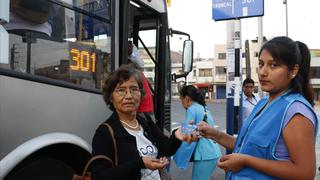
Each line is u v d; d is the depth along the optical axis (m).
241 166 2.36
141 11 5.34
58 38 3.56
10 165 2.93
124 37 4.30
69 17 3.70
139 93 2.91
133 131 2.83
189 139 2.99
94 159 2.63
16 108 3.11
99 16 4.05
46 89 3.36
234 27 8.30
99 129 2.76
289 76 2.42
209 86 82.44
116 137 2.69
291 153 2.25
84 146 3.48
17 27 3.21
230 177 2.53
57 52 3.54
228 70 8.41
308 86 2.46
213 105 45.59
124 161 2.66
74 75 3.69
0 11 3.07
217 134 3.02
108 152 2.66
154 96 5.38
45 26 3.46
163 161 2.57
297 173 2.22
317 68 66.81
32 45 3.32
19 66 3.19
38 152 3.43
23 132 3.14
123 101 2.81
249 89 8.27
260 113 2.46
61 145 3.48
